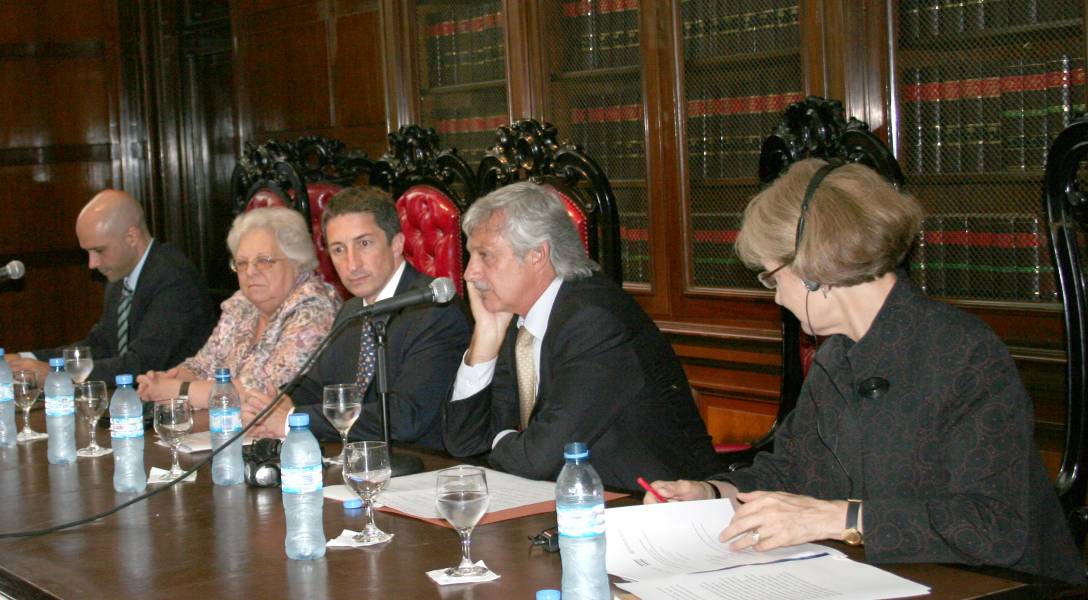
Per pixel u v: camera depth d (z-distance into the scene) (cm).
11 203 626
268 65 566
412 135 386
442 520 190
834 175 174
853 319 178
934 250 317
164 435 241
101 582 168
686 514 175
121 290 443
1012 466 161
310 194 427
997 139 302
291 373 321
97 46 635
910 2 317
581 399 225
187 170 637
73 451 262
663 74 383
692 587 148
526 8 424
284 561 173
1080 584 148
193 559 177
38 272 635
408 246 362
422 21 478
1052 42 288
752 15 358
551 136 331
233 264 347
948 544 156
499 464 227
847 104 329
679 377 246
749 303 368
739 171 368
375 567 167
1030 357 292
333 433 277
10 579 173
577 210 313
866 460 175
